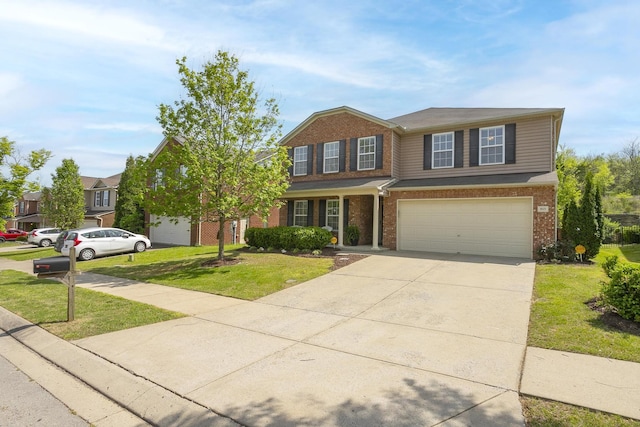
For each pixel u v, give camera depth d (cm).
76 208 2589
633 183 4312
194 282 977
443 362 428
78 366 452
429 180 1534
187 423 315
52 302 785
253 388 371
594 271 949
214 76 1184
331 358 448
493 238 1318
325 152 1820
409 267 1054
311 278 957
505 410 315
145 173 1182
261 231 1536
